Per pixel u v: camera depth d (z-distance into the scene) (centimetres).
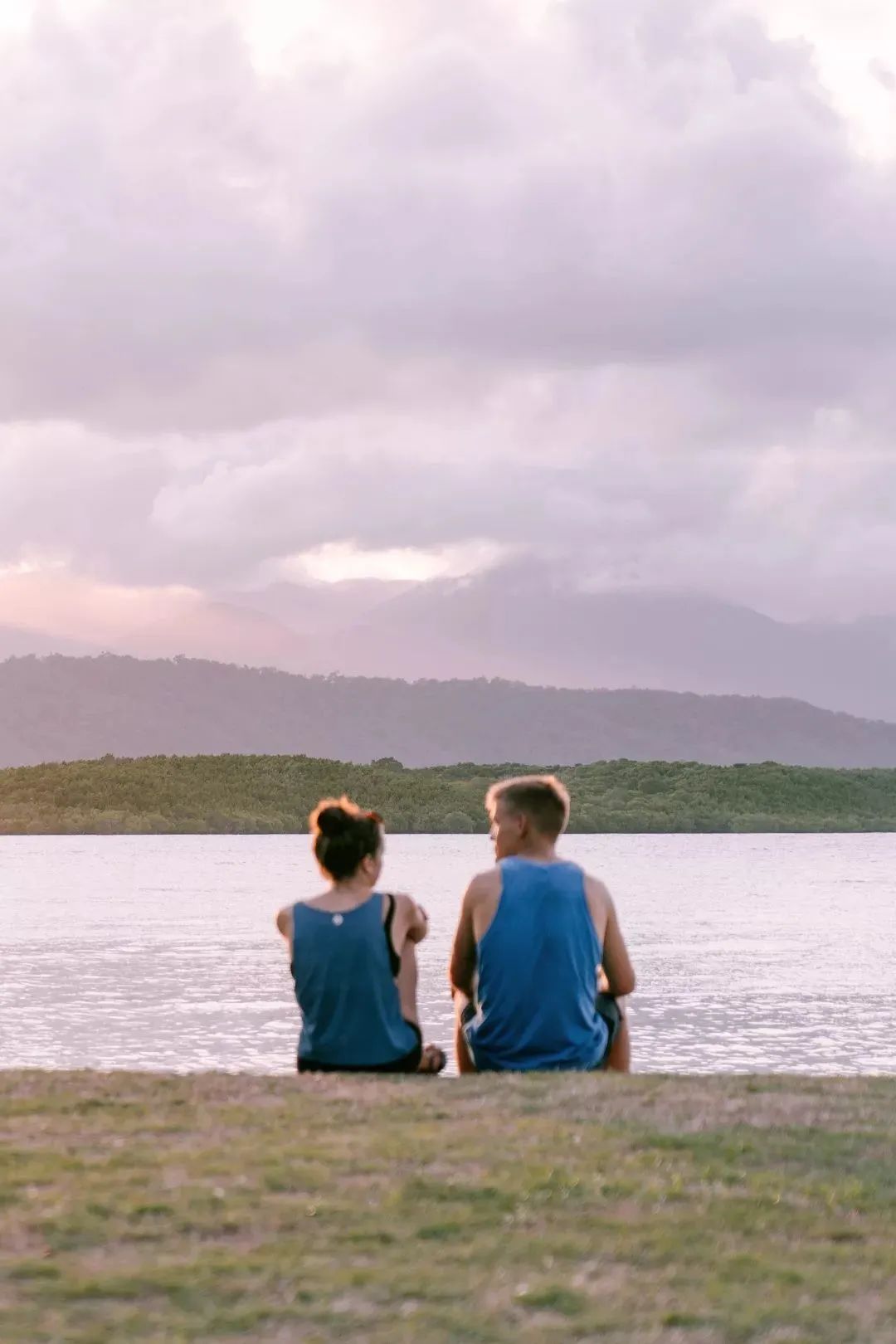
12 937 4000
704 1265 491
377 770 17375
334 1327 428
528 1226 525
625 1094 733
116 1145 628
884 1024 2353
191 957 3444
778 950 3678
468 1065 834
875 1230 534
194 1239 502
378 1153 613
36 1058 1959
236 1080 769
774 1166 617
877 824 16100
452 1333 426
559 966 787
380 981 787
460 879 7094
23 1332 417
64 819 14825
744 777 17400
